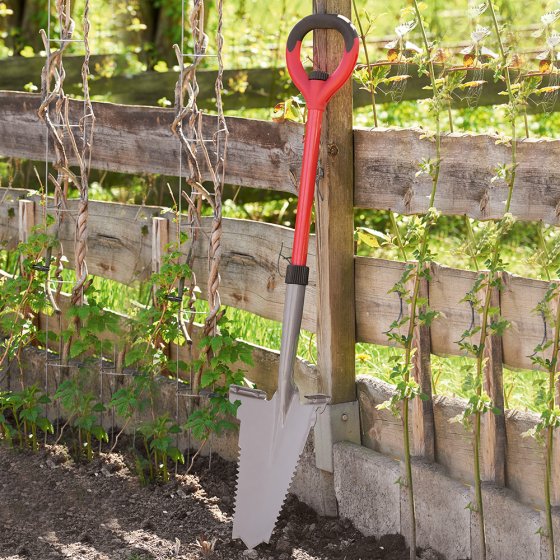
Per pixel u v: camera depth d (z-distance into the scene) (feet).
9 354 15.46
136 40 26.50
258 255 14.20
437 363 14.87
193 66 13.99
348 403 13.62
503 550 12.60
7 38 25.77
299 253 12.95
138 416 15.15
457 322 12.92
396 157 13.16
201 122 13.99
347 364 13.60
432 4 24.97
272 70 22.26
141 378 14.60
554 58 12.44
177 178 19.49
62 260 15.33
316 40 13.26
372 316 13.47
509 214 12.28
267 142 13.93
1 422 14.98
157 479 14.29
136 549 13.07
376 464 13.29
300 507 13.89
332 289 13.46
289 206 21.36
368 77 13.39
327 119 13.26
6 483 14.20
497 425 12.66
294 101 14.11
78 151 15.42
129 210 15.25
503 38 15.96
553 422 12.05
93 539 13.25
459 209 12.84
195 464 14.56
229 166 14.26
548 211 12.32
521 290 12.49
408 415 13.16
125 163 15.08
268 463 13.08
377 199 13.33
